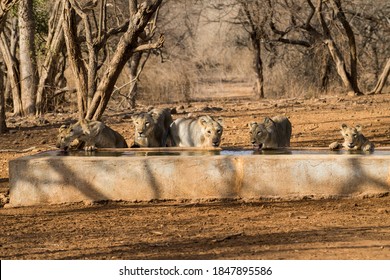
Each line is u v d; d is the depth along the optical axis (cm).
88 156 1422
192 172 1359
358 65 4488
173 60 4412
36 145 2234
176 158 1359
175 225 1212
